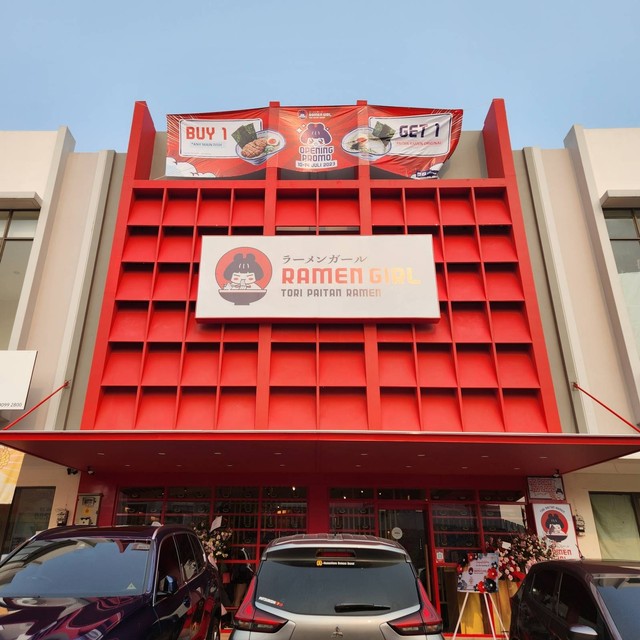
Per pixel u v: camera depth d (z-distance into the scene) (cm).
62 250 1367
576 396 1210
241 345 1281
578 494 1242
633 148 1458
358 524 1228
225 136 1503
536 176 1446
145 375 1230
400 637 400
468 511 1234
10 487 1068
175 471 1254
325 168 1464
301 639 398
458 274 1348
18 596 463
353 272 1286
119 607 433
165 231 1396
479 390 1232
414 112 1527
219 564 1188
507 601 1115
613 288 1281
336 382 1224
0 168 1441
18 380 1120
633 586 527
